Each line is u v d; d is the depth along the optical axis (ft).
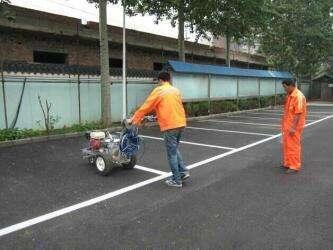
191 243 15.71
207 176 25.96
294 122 26.94
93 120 51.39
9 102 41.86
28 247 15.39
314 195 22.00
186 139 41.24
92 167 28.04
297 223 17.83
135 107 57.31
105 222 17.85
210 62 101.14
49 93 46.01
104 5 46.50
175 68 57.93
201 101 64.90
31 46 56.59
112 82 54.54
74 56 63.21
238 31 73.51
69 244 15.64
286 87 27.66
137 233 16.66
